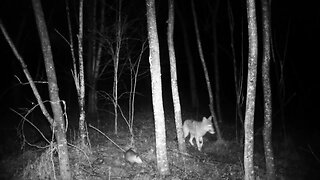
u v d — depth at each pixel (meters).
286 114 22.91
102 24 16.91
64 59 20.94
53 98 8.99
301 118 21.84
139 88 23.28
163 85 25.11
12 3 18.31
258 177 10.87
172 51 12.22
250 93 9.20
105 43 16.95
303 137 17.70
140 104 21.91
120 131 15.10
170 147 13.03
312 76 24.78
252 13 8.90
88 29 17.06
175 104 12.52
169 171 10.58
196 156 12.76
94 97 17.83
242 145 14.27
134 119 17.88
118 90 21.78
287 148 15.28
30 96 20.45
